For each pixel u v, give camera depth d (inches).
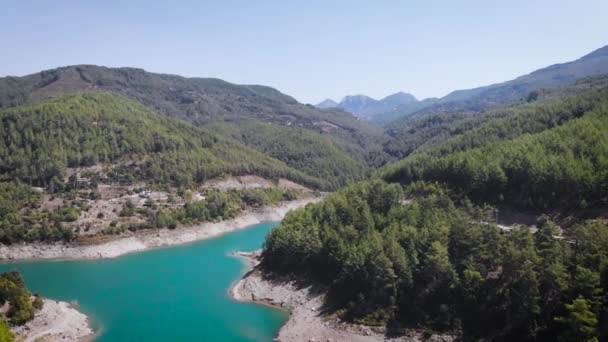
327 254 5679.1
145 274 6840.6
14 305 4675.2
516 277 4163.4
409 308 4586.6
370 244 5162.4
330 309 4987.7
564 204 5610.2
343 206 6387.8
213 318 5083.7
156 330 4763.8
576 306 3567.9
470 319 4269.2
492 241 4667.8
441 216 5541.3
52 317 4803.2
